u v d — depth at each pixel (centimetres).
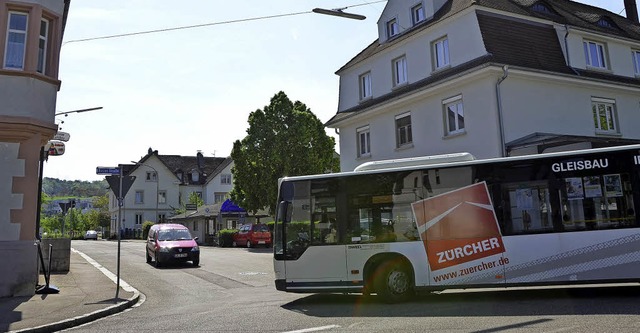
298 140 3641
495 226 1023
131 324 901
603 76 2247
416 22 2438
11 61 1287
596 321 746
